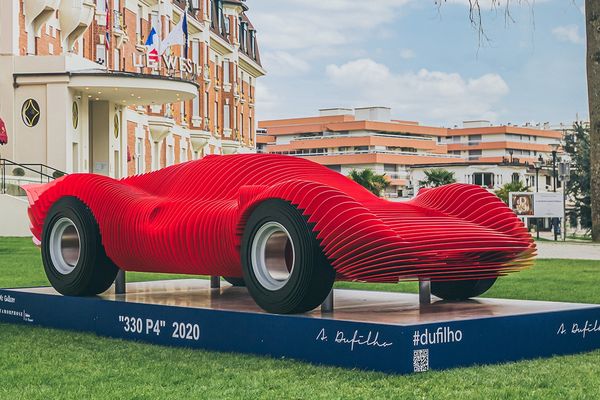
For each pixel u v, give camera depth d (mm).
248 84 77812
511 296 11195
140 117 48906
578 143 53531
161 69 52344
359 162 150750
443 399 5160
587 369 6164
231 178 7660
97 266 8164
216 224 7141
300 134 165375
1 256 19828
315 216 6352
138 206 7812
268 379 5750
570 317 6918
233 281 9617
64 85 36250
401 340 5777
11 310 8797
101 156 41562
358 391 5359
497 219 7602
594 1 28234
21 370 6191
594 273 15320
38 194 8695
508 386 5527
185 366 6246
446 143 171125
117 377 5930
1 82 36031
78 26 40000
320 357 6203
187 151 60812
